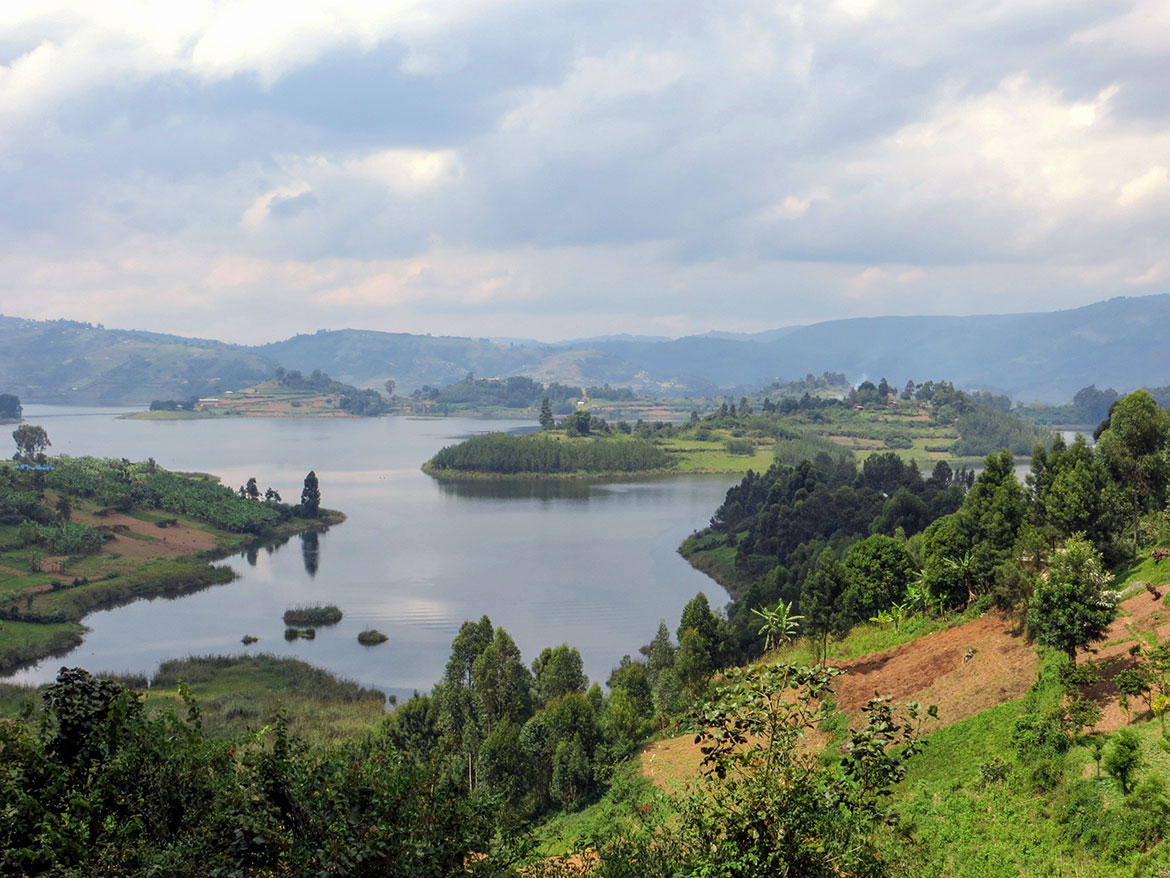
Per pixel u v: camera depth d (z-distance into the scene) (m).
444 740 68.81
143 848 20.58
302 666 119.38
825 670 22.02
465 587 166.62
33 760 21.00
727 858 20.78
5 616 139.38
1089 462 84.81
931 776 47.03
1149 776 37.25
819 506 166.38
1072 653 52.53
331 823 21.17
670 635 132.75
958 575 78.06
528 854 26.94
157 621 145.38
